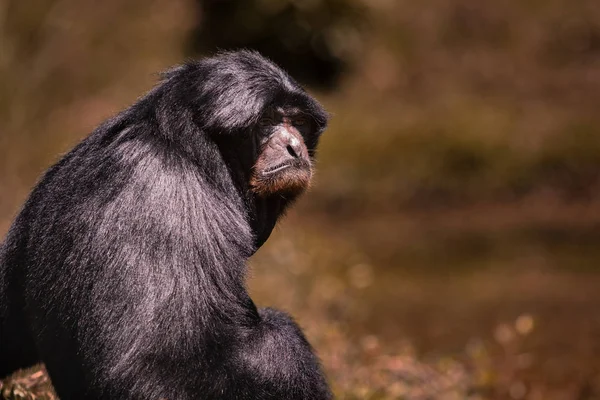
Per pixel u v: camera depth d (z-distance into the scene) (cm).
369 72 8669
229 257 2052
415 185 7019
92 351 1955
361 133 7556
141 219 1959
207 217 2034
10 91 6038
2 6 6419
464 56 8900
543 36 8931
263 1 8494
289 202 2433
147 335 1908
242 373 1998
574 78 8388
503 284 5309
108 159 2058
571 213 6569
